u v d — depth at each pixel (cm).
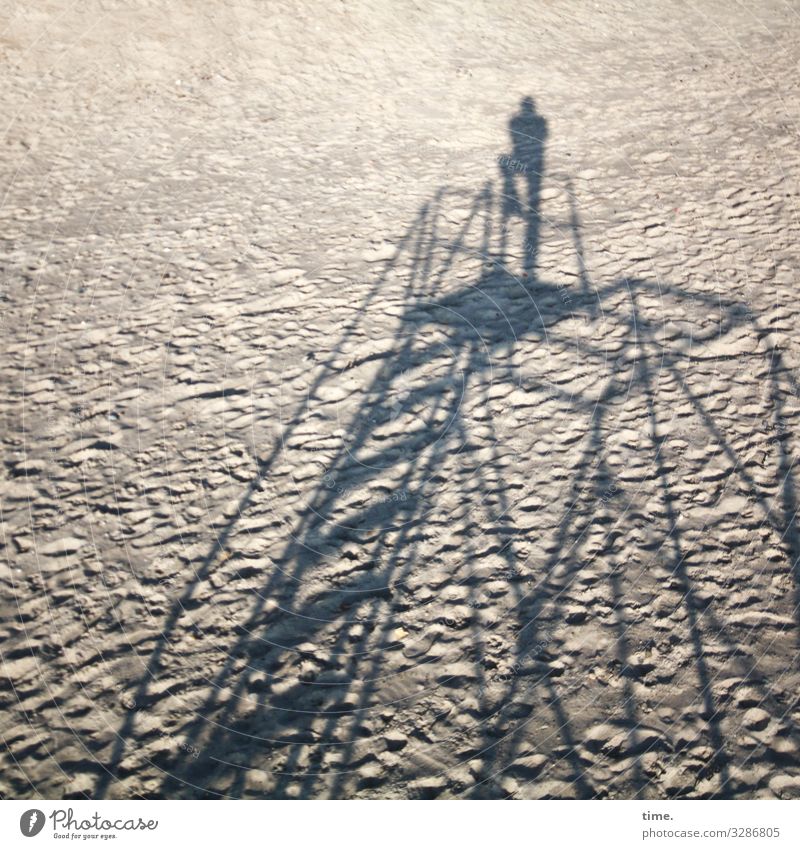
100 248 556
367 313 501
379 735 285
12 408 417
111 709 290
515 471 393
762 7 1159
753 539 354
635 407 428
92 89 773
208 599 331
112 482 379
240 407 428
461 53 940
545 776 273
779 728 284
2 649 306
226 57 865
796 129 748
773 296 505
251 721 288
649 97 834
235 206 618
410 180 664
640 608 328
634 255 556
